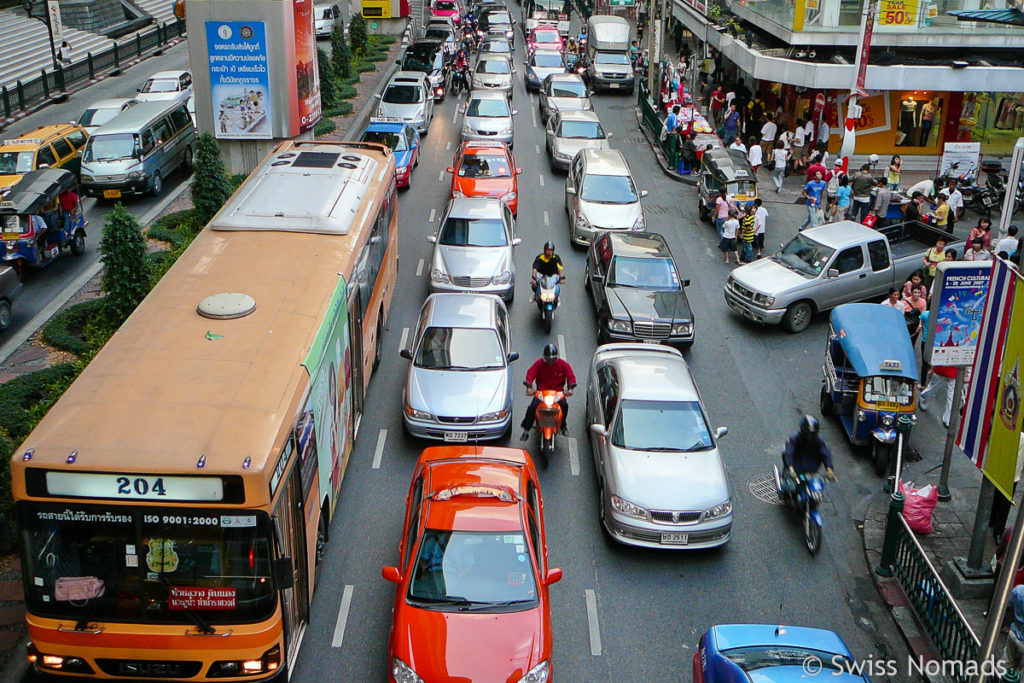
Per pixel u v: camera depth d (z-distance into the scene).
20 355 17.39
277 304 11.95
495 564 10.40
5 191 21.58
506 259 20.31
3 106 34.97
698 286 22.25
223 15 26.98
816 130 31.19
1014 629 10.48
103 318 17.98
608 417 14.23
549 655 9.75
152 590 8.81
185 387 9.77
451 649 9.57
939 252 20.34
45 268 22.14
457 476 11.67
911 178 30.50
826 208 25.89
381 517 13.29
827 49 30.98
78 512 8.63
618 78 41.53
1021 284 10.19
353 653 10.73
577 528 13.33
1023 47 30.42
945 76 29.16
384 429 15.60
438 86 39.53
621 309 18.55
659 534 12.48
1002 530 13.27
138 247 17.64
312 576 10.91
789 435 16.02
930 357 13.40
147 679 9.10
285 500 9.54
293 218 14.67
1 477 11.56
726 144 33.25
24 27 44.03
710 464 13.18
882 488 14.61
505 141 31.52
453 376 15.16
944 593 10.78
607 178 24.59
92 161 25.88
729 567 12.66
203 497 8.63
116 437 8.86
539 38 45.81
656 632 11.33
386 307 18.67
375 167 18.41
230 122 28.11
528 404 16.75
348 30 53.22
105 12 49.91
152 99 33.66
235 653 8.98
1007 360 10.52
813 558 12.89
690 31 45.94
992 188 27.19
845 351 15.52
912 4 29.47
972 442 11.41
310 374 10.69
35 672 9.95
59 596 8.77
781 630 9.77
